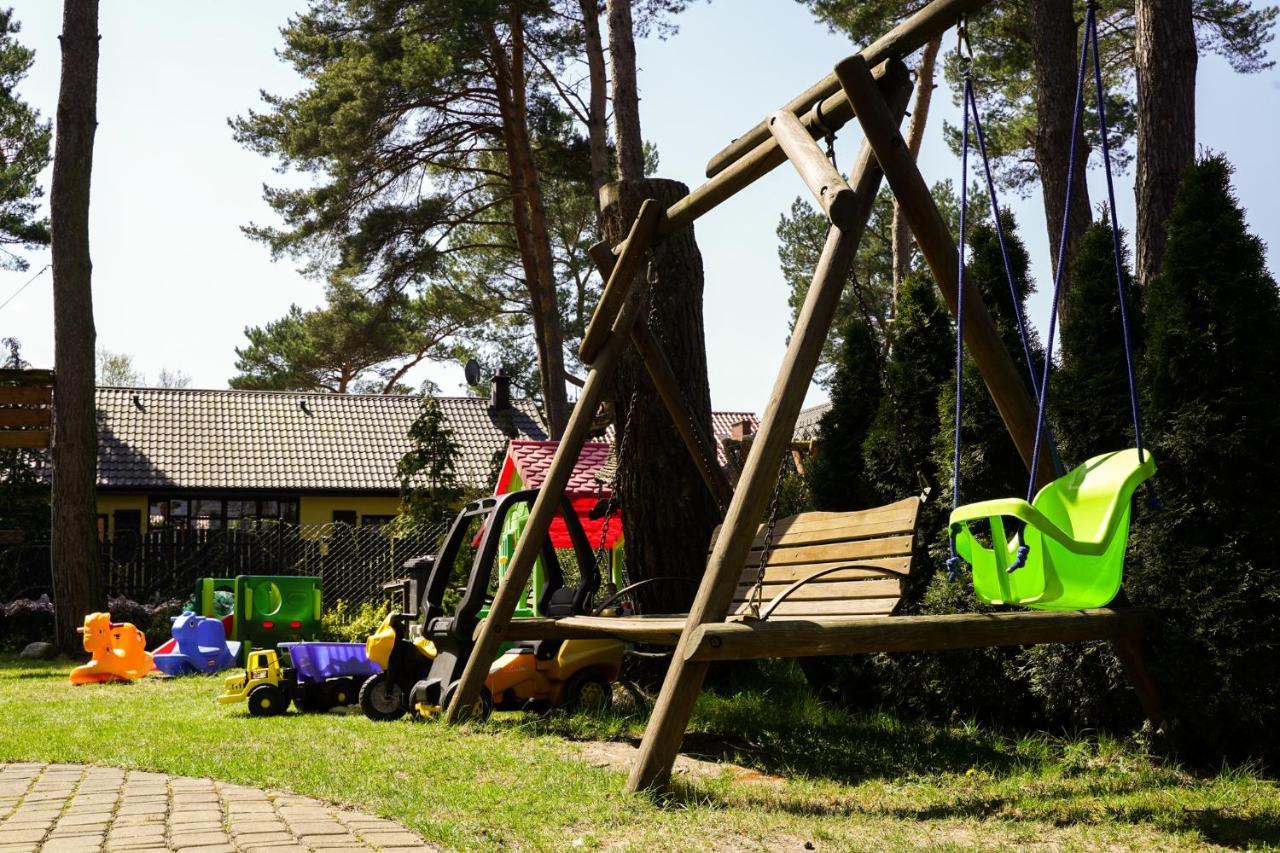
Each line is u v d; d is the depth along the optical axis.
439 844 4.24
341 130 23.39
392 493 33.56
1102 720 6.27
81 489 16.72
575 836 4.35
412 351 37.53
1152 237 11.08
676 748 5.12
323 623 17.48
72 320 16.78
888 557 5.98
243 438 34.19
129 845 4.25
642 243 7.83
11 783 5.59
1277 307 5.87
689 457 9.55
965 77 5.61
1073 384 6.71
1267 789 5.11
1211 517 5.70
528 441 17.08
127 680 12.06
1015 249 7.89
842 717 7.57
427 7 22.30
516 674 8.03
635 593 9.47
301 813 4.77
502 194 27.25
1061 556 4.70
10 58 30.80
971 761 5.98
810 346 5.51
